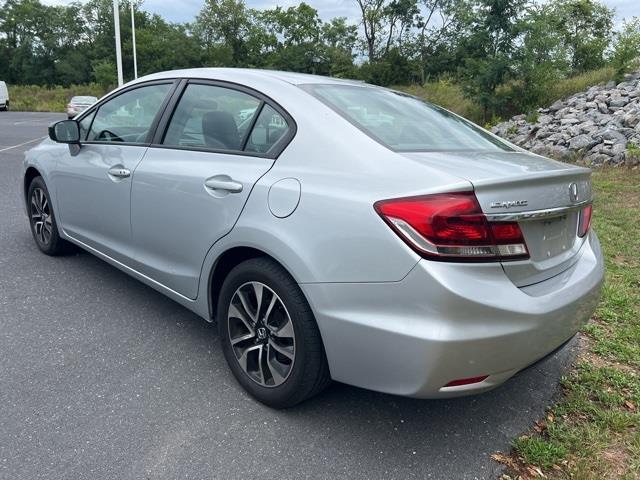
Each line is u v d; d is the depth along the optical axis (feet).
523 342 7.07
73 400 8.77
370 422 8.62
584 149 35.29
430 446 8.13
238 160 9.21
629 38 44.70
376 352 7.14
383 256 6.95
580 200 8.39
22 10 237.25
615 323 12.39
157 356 10.33
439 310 6.63
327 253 7.44
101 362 10.01
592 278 8.57
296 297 7.93
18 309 12.03
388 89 11.35
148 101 11.68
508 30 49.90
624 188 26.68
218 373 9.83
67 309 12.17
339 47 189.67
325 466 7.58
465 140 9.53
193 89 10.80
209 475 7.28
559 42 50.62
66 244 15.33
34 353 10.19
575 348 11.35
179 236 10.02
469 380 6.98
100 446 7.72
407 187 7.04
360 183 7.47
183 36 211.82
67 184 13.46
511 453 8.06
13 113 118.62
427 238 6.69
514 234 7.06
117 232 11.88
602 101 42.04
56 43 241.14
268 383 8.70
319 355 7.98
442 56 145.59
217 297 10.01
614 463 7.87
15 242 16.88
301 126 8.64
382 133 8.48
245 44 214.69
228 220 8.86
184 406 8.79
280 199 8.14
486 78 49.32
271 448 7.89
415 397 7.08
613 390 9.82
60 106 142.20
